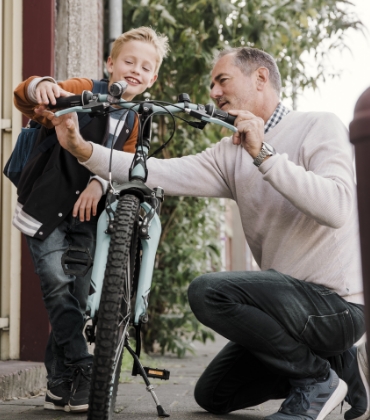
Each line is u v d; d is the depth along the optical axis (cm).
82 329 319
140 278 243
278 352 276
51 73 451
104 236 237
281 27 632
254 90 313
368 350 165
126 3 624
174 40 628
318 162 284
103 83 337
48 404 325
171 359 662
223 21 602
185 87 637
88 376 314
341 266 283
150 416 310
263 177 270
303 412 276
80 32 498
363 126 161
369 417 289
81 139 283
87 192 311
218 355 320
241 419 313
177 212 679
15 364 411
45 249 318
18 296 439
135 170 258
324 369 279
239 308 274
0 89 447
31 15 453
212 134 673
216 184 312
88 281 338
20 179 325
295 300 275
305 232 286
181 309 680
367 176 162
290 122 302
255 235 300
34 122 333
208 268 759
